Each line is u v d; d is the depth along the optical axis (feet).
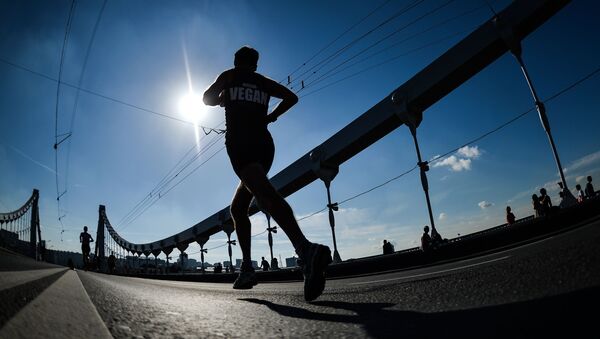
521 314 2.48
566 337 1.78
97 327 2.39
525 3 42.65
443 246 33.12
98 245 166.61
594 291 2.82
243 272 7.64
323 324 2.99
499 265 6.86
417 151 48.70
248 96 6.07
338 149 60.03
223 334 2.57
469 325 2.39
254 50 6.57
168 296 6.23
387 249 45.47
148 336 2.36
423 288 5.27
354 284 10.03
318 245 4.92
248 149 5.70
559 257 5.57
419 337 2.19
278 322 3.17
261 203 5.46
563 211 27.73
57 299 3.35
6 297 2.86
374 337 2.34
